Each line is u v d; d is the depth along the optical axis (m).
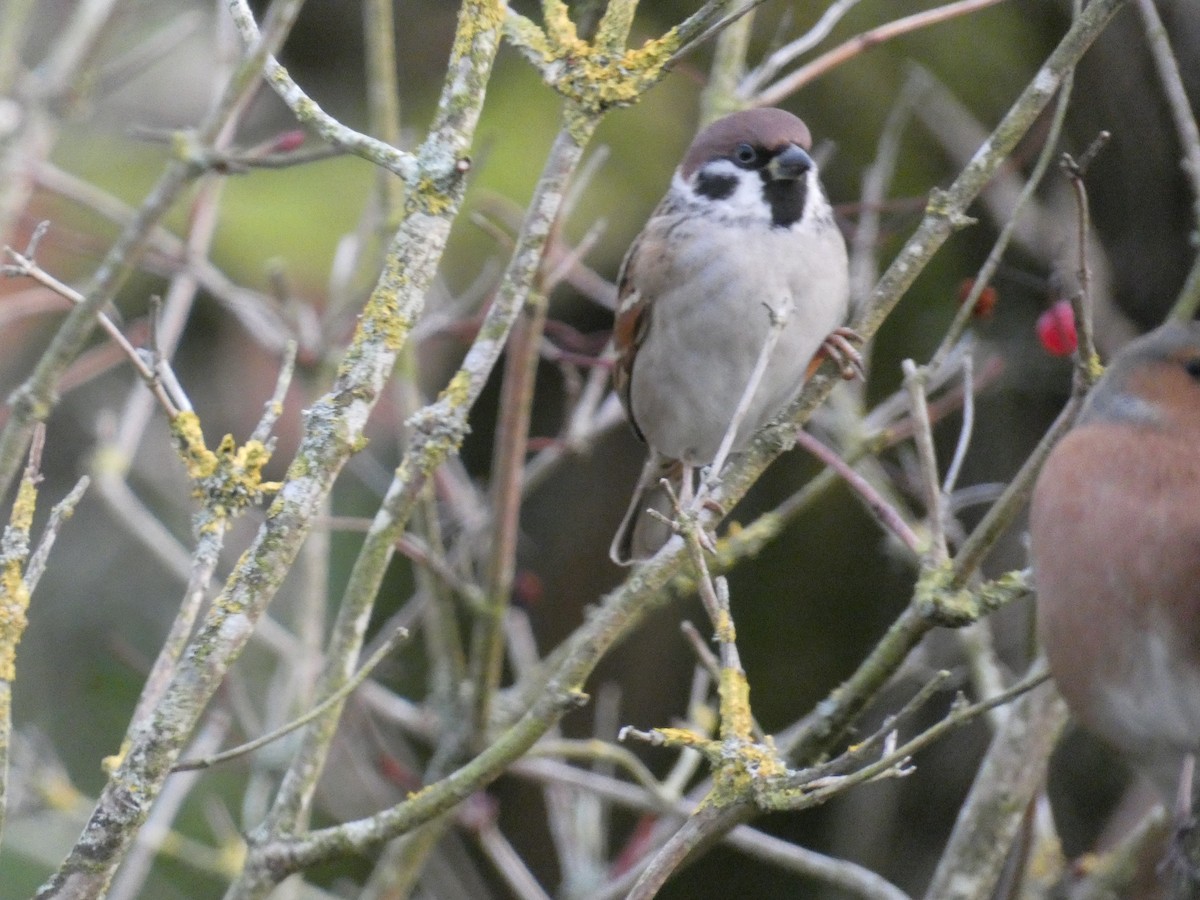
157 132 5.62
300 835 5.47
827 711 5.70
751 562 11.89
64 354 3.89
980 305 6.28
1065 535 4.77
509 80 11.01
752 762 4.23
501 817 12.43
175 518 11.16
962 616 5.42
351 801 9.56
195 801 10.83
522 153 10.62
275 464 10.71
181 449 4.60
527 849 12.31
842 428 8.03
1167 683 4.66
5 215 6.57
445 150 4.61
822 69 7.98
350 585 5.88
